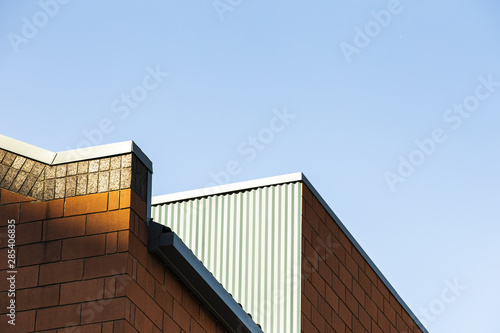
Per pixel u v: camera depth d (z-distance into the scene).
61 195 16.38
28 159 16.77
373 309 25.78
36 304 15.67
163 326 16.17
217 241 24.36
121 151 16.42
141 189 16.44
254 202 24.38
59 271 15.80
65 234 16.05
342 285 24.56
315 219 24.25
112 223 15.91
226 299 17.61
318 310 23.28
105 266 15.61
